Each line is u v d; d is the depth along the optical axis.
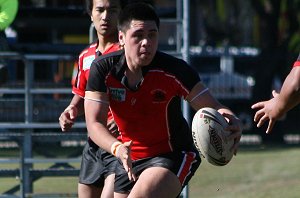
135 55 17.05
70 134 31.25
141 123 17.70
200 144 16.91
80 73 20.94
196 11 104.88
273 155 54.25
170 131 17.81
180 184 17.50
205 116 16.91
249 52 98.62
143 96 17.45
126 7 17.41
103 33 20.70
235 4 100.12
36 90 32.22
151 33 17.06
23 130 33.66
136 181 18.11
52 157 36.75
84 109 19.42
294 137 82.56
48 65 48.97
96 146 20.59
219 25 101.12
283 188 36.44
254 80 84.19
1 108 37.59
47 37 58.19
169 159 17.70
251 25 100.06
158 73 17.31
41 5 52.84
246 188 37.16
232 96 89.94
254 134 83.00
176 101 17.67
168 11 43.66
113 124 19.55
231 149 17.02
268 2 87.81
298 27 84.19
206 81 90.94
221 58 93.75
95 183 20.83
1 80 34.31
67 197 31.05
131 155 18.08
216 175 41.94
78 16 47.81
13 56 31.52
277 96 16.09
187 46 30.16
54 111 38.16
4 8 26.19
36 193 32.38
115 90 17.59
